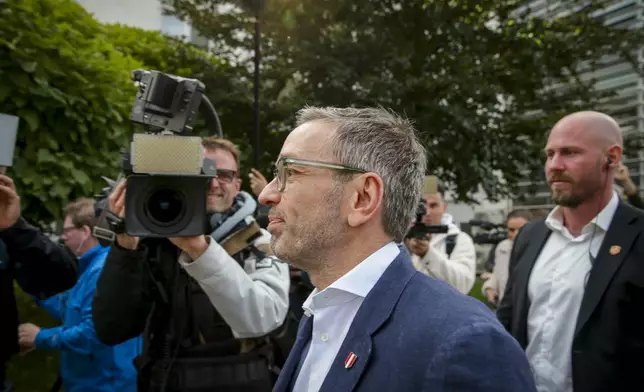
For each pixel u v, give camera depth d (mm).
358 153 1182
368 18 7227
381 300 1105
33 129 3461
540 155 7922
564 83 8875
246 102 6926
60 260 2781
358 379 1031
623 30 8016
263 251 2314
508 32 7965
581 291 2137
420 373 978
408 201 1235
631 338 1946
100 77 3932
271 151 7340
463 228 7328
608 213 2152
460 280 3117
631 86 10781
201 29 7688
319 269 1235
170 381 1980
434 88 7059
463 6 7734
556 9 8906
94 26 4742
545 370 2184
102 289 1959
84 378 2906
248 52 8094
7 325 2686
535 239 2451
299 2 6973
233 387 2000
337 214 1179
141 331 2066
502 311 2553
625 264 2004
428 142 7043
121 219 1861
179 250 2100
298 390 1225
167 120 1934
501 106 8438
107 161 3898
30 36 3508
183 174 1752
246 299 1970
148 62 7004
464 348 947
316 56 6855
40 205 3656
